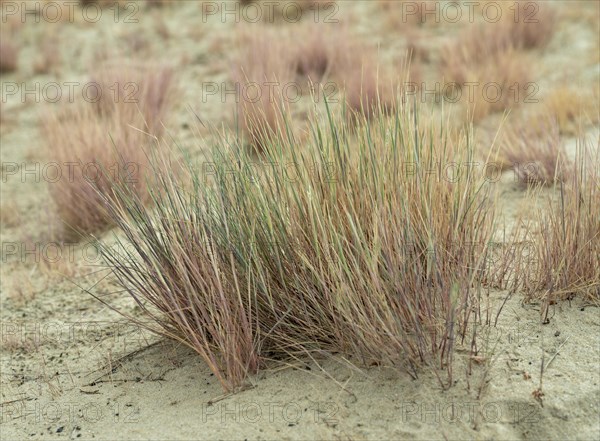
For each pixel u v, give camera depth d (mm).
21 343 3264
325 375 2590
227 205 2760
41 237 4375
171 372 2822
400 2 7598
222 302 2621
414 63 6168
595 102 4820
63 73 7152
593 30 6605
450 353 2559
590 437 2264
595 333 2646
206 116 5605
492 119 5070
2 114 6102
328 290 2555
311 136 2912
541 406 2361
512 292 2852
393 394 2457
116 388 2809
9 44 7426
